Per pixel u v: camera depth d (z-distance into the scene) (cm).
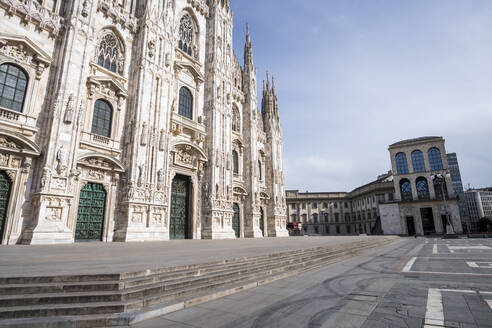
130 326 549
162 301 673
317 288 864
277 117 5328
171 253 1291
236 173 4066
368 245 2536
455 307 651
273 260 1230
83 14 2267
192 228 3069
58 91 2045
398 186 7388
